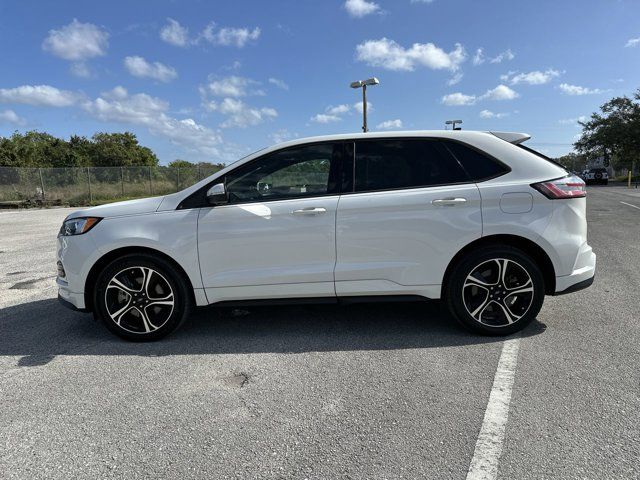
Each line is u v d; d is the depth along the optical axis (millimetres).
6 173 24797
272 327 4293
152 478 2219
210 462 2330
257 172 3967
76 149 51531
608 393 2865
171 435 2576
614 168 64438
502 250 3748
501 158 3850
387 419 2668
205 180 3965
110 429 2654
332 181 3908
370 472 2209
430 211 3760
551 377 3102
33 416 2816
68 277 3975
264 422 2680
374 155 3932
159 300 3947
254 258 3869
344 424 2631
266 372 3340
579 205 3850
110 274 3906
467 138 3910
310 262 3855
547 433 2471
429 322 4293
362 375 3238
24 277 7000
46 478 2234
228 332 4199
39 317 4875
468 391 2953
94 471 2281
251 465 2297
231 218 3842
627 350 3512
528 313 3811
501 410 2713
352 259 3834
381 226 3781
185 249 3854
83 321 4699
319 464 2283
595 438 2410
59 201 25594
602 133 54188
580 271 3850
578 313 4414
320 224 3805
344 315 4582
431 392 2961
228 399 2963
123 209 4008
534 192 3732
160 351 3801
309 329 4207
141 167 27469
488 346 3678
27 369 3510
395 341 3846
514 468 2201
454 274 3805
